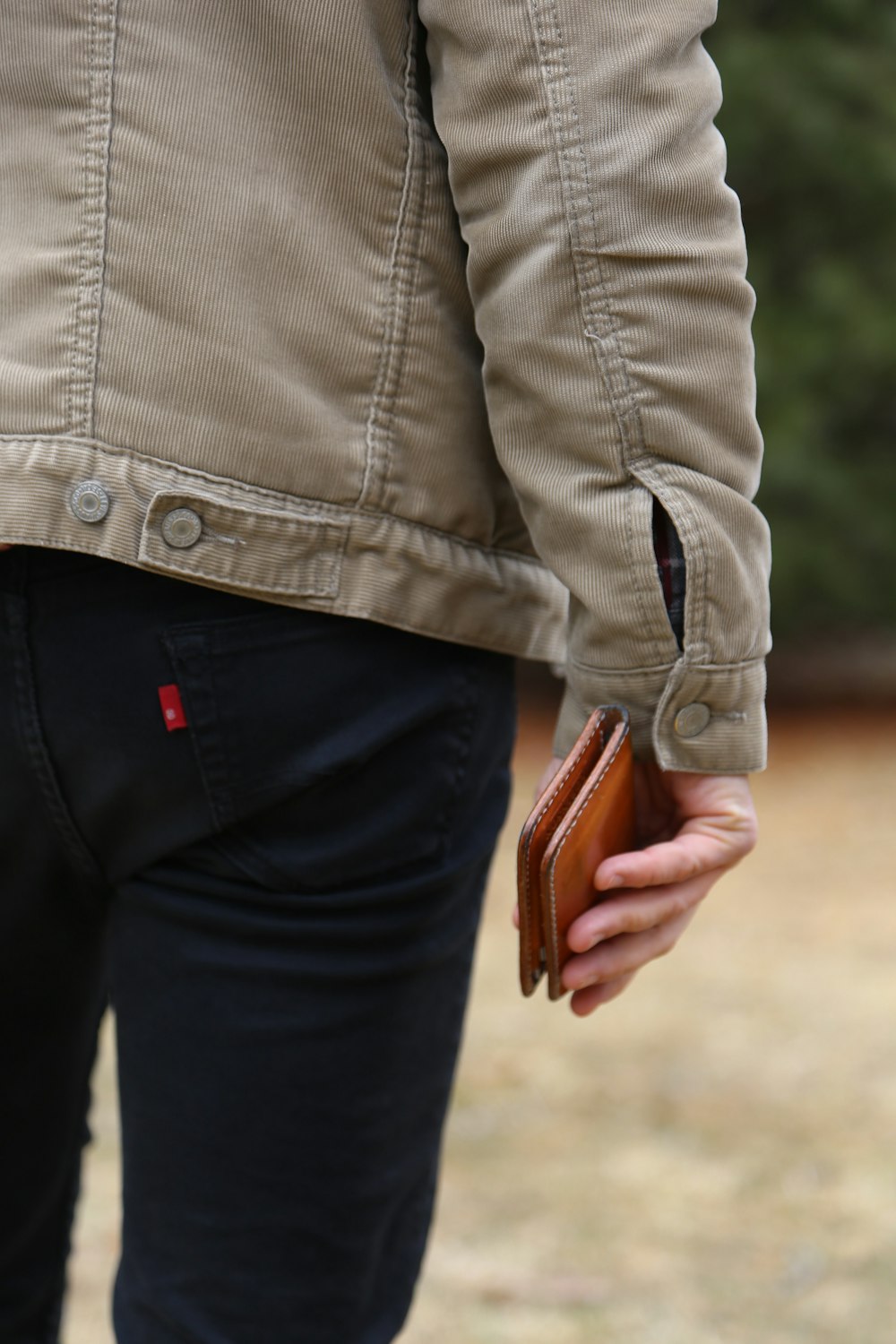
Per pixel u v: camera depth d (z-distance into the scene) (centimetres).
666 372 86
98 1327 192
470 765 95
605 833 91
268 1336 93
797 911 436
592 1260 211
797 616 803
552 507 89
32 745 89
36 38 86
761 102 729
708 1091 282
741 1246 215
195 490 85
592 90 85
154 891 92
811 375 752
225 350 85
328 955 91
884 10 773
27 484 84
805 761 693
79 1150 111
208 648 87
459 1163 250
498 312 88
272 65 85
